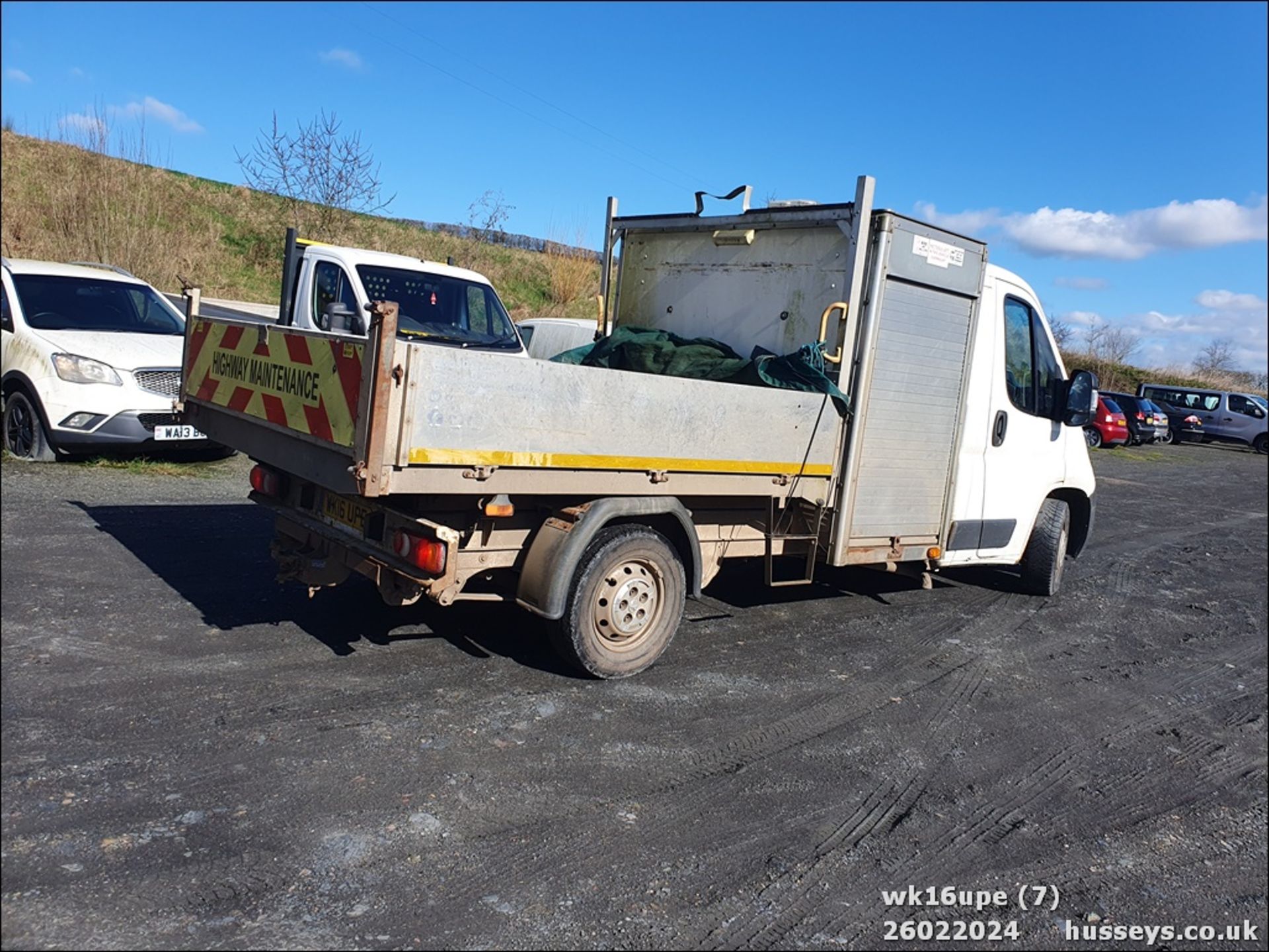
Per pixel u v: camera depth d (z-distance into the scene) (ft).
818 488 19.04
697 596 17.60
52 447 28.66
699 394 16.47
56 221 62.69
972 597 26.55
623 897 10.68
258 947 9.17
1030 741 16.70
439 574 14.21
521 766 13.42
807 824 12.84
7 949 8.72
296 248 29.86
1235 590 32.14
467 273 30.19
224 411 17.78
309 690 15.06
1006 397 23.50
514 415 14.11
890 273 19.01
